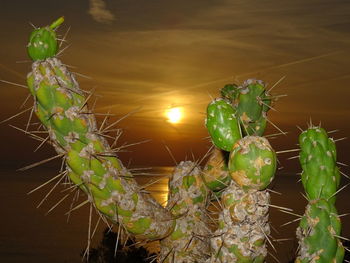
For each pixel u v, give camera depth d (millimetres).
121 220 639
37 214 18328
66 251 10547
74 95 592
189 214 728
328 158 557
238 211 503
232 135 536
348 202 20688
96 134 608
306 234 539
